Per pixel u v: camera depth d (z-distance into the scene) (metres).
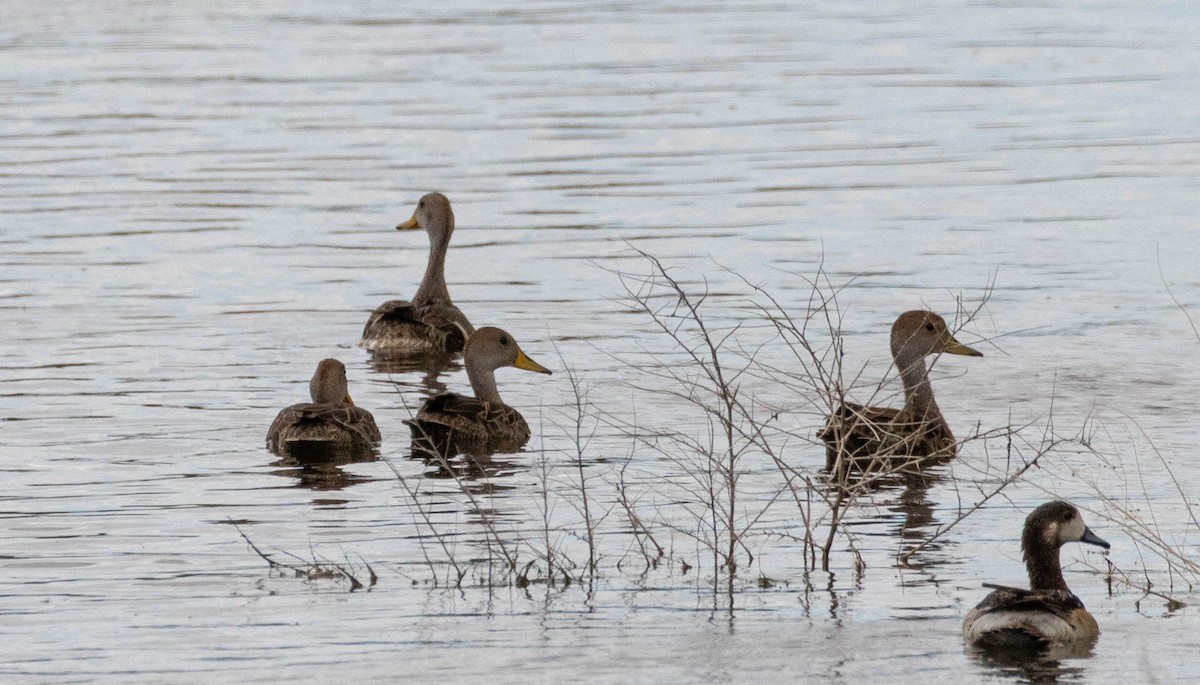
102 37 53.75
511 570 12.81
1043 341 21.16
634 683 10.47
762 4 59.69
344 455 16.48
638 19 56.06
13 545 13.45
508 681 10.50
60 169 34.31
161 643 11.23
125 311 23.34
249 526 14.02
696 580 12.67
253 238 28.45
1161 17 55.56
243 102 42.34
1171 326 21.77
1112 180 32.22
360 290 25.11
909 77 45.03
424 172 34.00
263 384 19.55
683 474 15.63
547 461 16.20
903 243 27.23
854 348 20.81
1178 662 10.79
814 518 14.34
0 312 23.09
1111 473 15.62
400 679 10.54
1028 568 12.16
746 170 33.81
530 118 39.69
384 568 12.91
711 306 23.33
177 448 16.64
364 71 46.84
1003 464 16.08
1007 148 35.81
